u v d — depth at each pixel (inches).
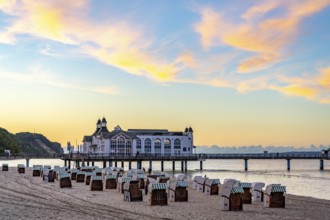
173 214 896.3
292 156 5036.9
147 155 4670.3
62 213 863.1
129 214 881.5
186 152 5088.6
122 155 4655.5
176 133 5167.3
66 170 2129.7
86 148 5615.2
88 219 796.0
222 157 4970.5
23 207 933.8
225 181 1414.9
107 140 4776.1
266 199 1055.0
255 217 879.1
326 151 5349.4
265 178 3112.7
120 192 1378.0
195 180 1531.7
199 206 1043.9
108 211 920.9
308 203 1193.4
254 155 5142.7
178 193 1148.5
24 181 1813.5
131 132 5036.9
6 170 2810.0
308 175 3597.4
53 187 1553.9
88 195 1288.1
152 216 861.8
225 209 971.3
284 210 1000.9
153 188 1042.7
